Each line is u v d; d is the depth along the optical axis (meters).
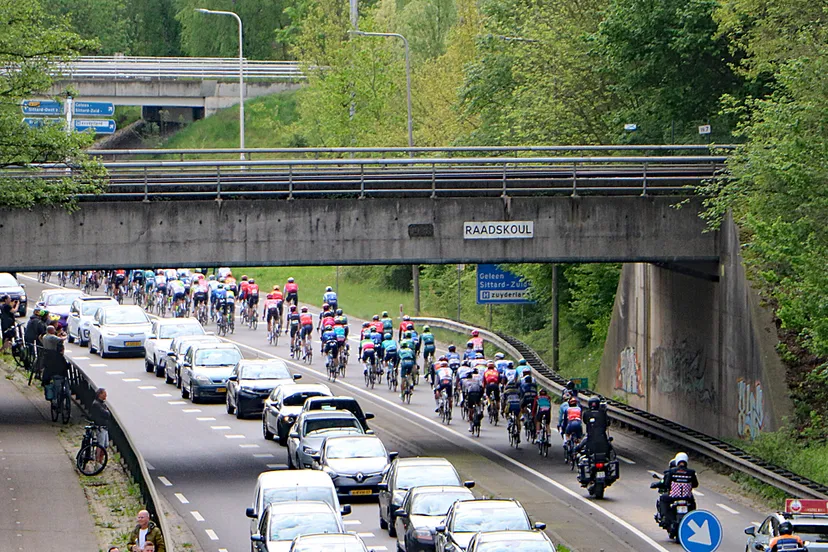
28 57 111.44
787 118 100.94
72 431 117.56
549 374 156.88
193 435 128.12
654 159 117.38
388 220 116.06
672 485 84.38
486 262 117.50
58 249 112.62
